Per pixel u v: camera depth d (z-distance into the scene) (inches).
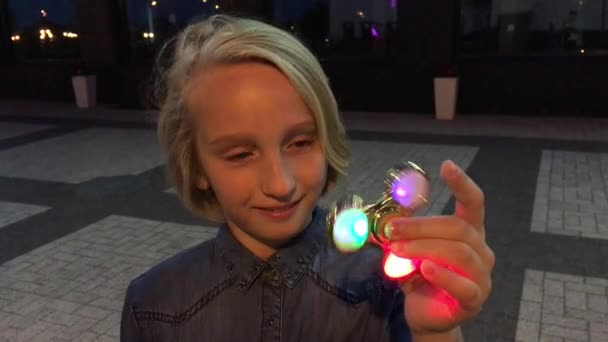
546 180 251.4
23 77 585.6
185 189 38.2
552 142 326.6
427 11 421.7
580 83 400.8
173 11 513.3
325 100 33.7
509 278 157.6
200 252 43.4
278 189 31.4
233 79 31.7
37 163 319.9
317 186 34.1
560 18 404.5
